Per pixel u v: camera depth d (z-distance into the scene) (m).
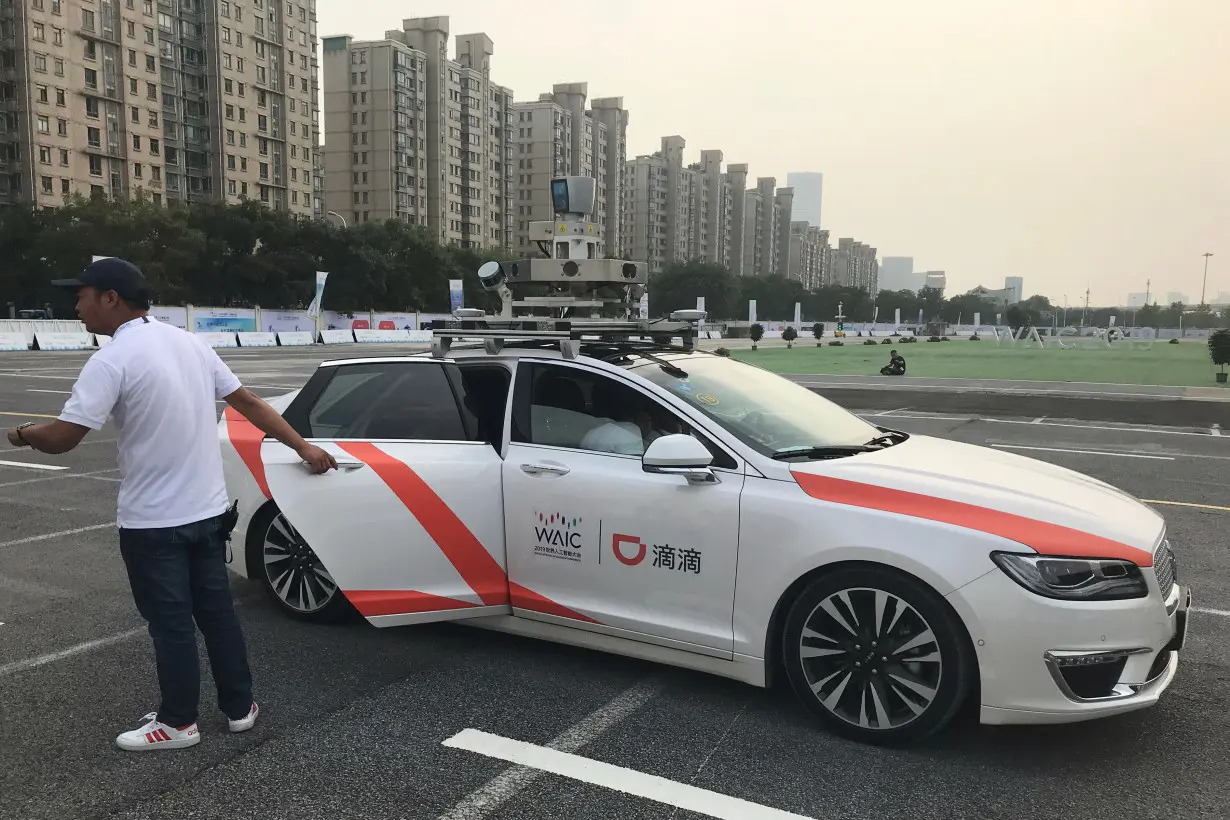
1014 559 2.88
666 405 3.63
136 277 2.96
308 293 60.84
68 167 72.12
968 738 3.21
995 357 39.38
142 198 58.09
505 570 3.85
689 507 3.38
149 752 3.14
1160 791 2.85
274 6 90.62
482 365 4.12
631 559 3.51
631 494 3.50
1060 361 35.56
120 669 3.94
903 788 2.86
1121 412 15.14
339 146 102.75
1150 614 2.91
